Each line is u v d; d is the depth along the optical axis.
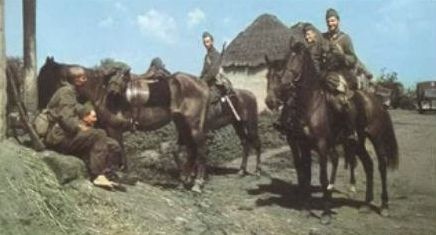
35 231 7.19
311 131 10.15
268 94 9.96
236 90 14.23
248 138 14.32
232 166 15.52
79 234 7.48
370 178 11.75
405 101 48.88
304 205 11.18
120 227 8.00
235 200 11.30
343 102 10.41
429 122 31.61
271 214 10.47
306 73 10.05
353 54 10.74
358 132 11.05
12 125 9.41
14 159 7.89
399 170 16.45
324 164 10.23
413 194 13.34
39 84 10.19
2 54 8.32
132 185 10.03
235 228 9.26
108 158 9.27
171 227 8.53
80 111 9.18
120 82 10.52
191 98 11.69
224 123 13.90
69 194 8.16
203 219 9.30
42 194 7.72
